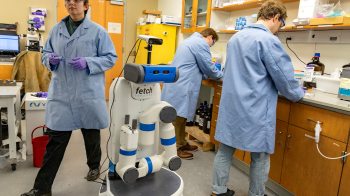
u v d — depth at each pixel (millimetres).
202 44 2654
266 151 1788
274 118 1782
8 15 4516
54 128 1812
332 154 1706
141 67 1295
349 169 1617
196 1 3855
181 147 2967
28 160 2535
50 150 1844
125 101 1427
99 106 1900
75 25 1852
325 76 2209
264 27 1750
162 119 1433
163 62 4574
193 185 2297
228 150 1938
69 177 2271
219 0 3402
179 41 4602
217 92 2852
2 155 2471
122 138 1402
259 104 1726
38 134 2645
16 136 2471
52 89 1824
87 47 1830
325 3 2209
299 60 2639
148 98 1477
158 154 1555
